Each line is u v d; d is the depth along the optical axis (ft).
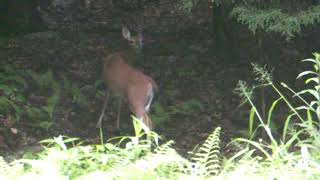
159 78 59.77
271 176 18.25
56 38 69.82
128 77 46.62
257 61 56.85
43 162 18.13
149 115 50.52
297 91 55.67
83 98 53.21
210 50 64.59
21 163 21.45
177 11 80.69
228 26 62.64
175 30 74.23
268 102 53.93
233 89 57.26
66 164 18.88
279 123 50.29
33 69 60.08
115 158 19.57
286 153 19.85
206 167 20.29
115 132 49.55
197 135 48.57
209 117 51.93
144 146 20.12
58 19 80.02
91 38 70.90
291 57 59.82
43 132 47.01
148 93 45.73
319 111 21.58
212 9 66.69
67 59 63.62
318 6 39.65
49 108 48.83
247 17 39.81
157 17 79.82
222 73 60.80
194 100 53.26
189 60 63.82
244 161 20.30
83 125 50.26
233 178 18.70
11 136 44.62
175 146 46.19
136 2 82.23
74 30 74.18
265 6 40.60
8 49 65.05
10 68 55.42
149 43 68.74
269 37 55.26
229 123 50.72
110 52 65.41
